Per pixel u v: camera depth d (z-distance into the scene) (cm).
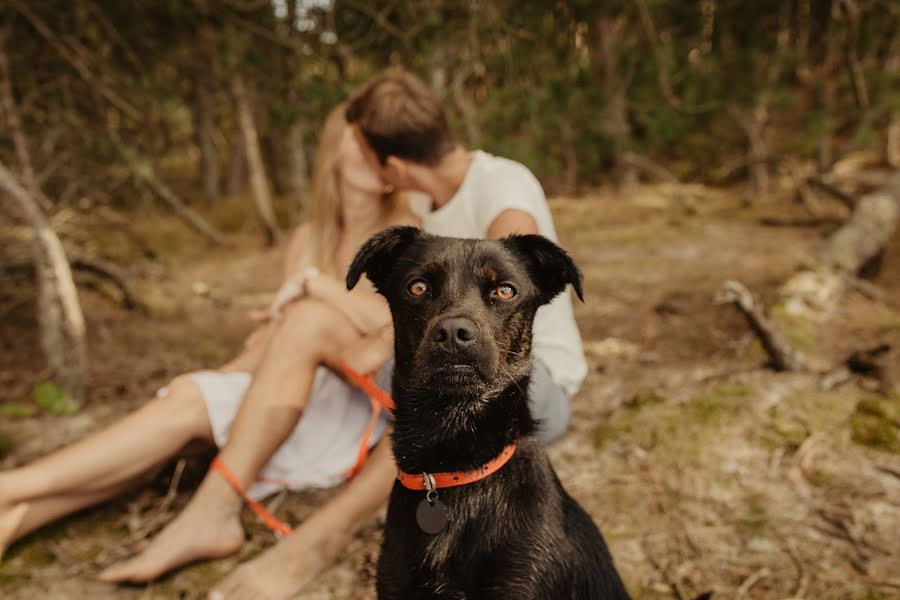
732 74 281
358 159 127
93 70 229
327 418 122
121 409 169
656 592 102
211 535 109
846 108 369
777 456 130
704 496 122
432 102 114
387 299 94
